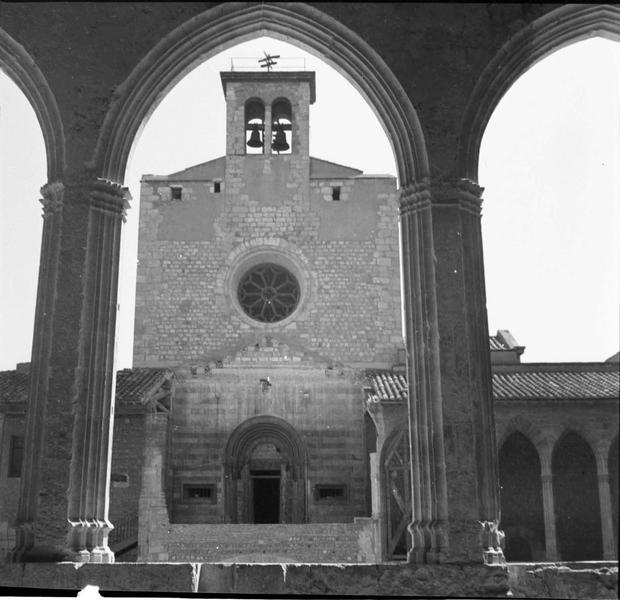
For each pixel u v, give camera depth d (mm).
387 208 39344
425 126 12031
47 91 12039
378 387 29406
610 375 30719
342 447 32625
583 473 28734
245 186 39500
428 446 11078
